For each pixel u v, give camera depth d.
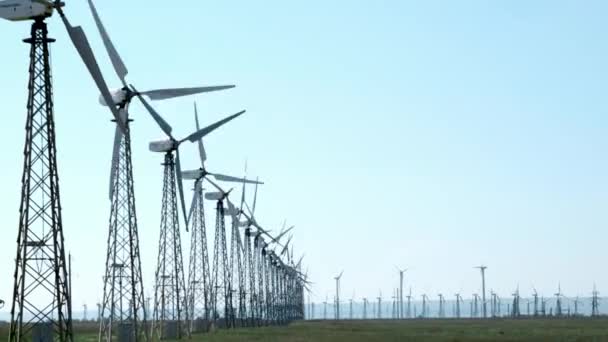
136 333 87.50
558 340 113.12
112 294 88.44
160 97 86.56
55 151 60.47
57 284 59.97
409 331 158.25
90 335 135.62
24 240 59.44
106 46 84.81
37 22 60.78
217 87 87.62
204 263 140.62
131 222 88.06
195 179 137.38
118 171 88.31
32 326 70.69
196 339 115.06
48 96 60.50
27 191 59.75
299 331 154.38
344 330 164.00
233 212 169.38
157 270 115.50
